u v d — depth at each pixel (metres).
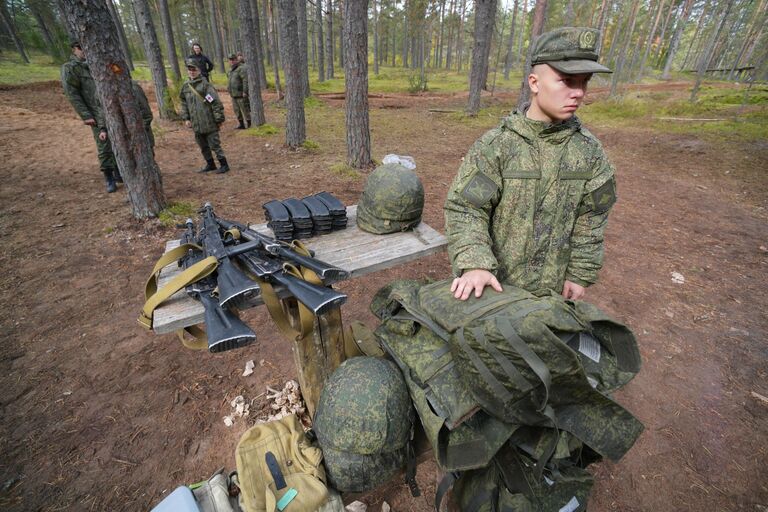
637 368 1.29
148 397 2.57
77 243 4.39
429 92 22.92
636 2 22.95
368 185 2.18
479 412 1.34
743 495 2.12
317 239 2.11
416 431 1.62
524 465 1.34
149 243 4.44
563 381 1.13
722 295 3.84
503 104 17.78
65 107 12.22
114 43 4.12
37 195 5.70
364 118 7.05
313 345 2.06
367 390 1.35
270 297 1.51
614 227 5.30
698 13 49.09
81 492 2.03
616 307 3.63
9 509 1.94
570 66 1.33
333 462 1.34
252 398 2.58
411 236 2.15
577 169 1.54
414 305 1.56
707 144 9.84
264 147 8.89
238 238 1.93
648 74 32.09
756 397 2.71
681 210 5.94
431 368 1.37
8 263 3.99
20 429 2.34
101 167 5.76
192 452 2.24
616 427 1.21
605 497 2.11
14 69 20.22
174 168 7.22
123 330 3.15
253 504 1.26
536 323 1.12
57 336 3.06
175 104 11.38
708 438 2.42
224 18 27.78
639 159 8.95
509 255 1.65
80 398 2.55
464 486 1.51
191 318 1.49
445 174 7.27
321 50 26.48
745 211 5.92
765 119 11.93
